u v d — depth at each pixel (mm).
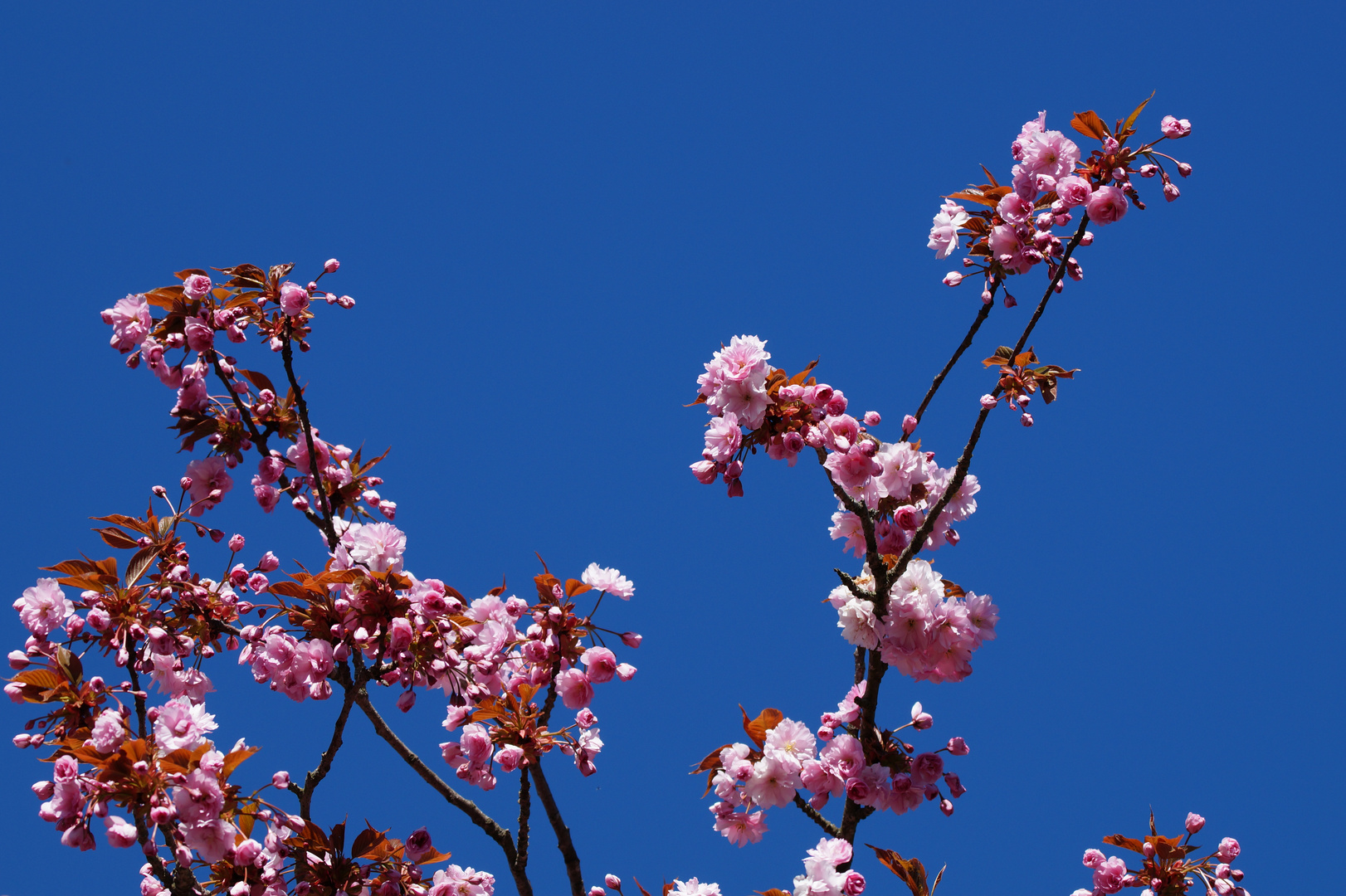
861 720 5055
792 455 4891
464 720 5152
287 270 5535
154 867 4457
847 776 4848
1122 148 5000
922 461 5055
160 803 4238
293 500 5473
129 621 4871
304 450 5727
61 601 4906
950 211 5508
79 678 4754
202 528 5309
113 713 4402
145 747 4328
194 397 5473
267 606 4926
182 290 5383
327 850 4922
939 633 4941
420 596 4762
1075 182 4906
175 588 5059
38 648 4844
